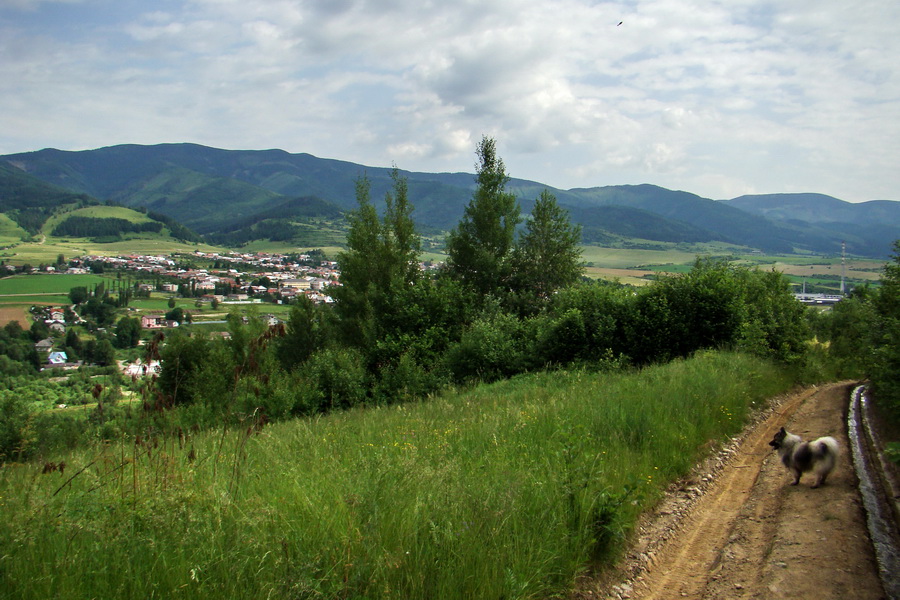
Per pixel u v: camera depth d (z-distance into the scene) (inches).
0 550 138.0
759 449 328.8
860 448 294.5
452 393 689.6
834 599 149.1
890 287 418.9
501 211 1270.9
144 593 128.1
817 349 884.0
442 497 186.4
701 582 175.0
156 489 179.9
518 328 896.9
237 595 129.6
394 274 1160.2
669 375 440.8
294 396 822.5
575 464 226.5
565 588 164.2
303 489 187.3
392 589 140.1
